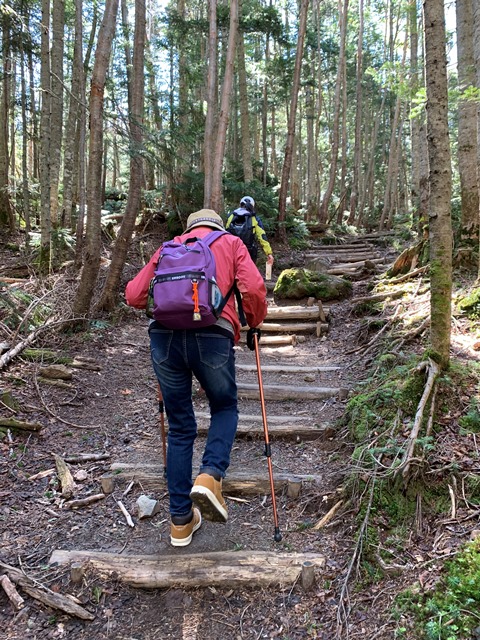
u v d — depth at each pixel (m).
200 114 13.88
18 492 3.03
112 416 4.16
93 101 5.82
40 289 6.77
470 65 6.08
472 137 5.97
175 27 13.44
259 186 12.75
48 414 3.99
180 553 2.55
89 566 2.43
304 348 6.11
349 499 2.80
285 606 2.24
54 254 8.26
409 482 2.70
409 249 7.41
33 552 2.56
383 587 2.24
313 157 25.23
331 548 2.54
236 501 3.04
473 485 2.65
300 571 2.38
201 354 2.38
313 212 23.11
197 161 14.17
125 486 3.16
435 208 3.34
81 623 2.19
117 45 13.32
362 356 5.20
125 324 6.73
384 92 24.28
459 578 2.12
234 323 2.52
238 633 2.13
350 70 24.95
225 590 2.35
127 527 2.80
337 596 2.25
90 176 5.89
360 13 19.30
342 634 2.06
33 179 13.99
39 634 2.12
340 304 7.39
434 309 3.43
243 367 5.40
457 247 6.18
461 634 1.91
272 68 18.94
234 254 2.51
